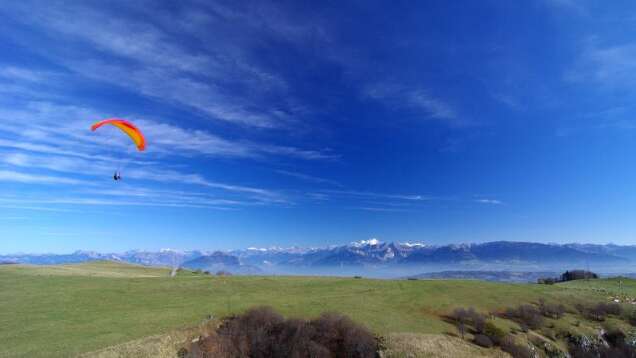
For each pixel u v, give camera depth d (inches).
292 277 3730.3
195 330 1929.1
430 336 2177.7
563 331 2731.3
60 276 3100.4
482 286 3631.9
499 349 2263.8
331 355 1943.9
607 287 4431.6
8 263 3981.3
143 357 1601.9
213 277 3467.0
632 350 2669.8
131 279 3174.2
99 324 1921.8
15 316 2025.1
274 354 1898.4
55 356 1513.3
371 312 2454.5
